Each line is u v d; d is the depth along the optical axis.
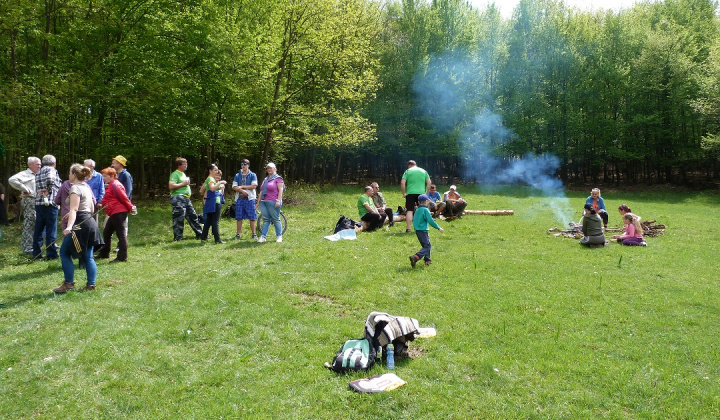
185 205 10.80
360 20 25.08
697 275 7.96
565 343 4.94
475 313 5.84
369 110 32.25
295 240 10.61
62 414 3.60
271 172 10.41
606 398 3.85
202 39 16.83
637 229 10.77
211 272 7.57
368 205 12.19
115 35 15.77
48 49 15.07
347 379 4.13
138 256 8.84
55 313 5.61
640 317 5.79
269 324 5.38
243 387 4.02
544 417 3.54
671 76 31.20
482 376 4.19
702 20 36.06
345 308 5.99
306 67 21.78
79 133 16.80
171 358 4.52
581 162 34.47
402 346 4.59
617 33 33.84
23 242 9.11
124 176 9.65
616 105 32.97
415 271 7.75
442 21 33.84
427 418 3.54
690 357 4.67
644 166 35.41
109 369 4.31
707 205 22.73
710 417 3.59
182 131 17.42
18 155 17.42
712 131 30.45
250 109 19.27
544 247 10.30
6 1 12.21
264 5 19.94
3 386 3.99
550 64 33.88
